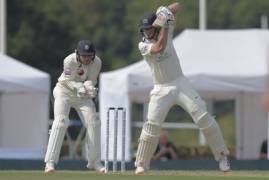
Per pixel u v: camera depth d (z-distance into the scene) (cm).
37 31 14738
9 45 14512
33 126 7725
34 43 14662
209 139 4278
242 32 7312
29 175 3738
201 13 8738
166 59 4188
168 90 4209
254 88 6988
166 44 4175
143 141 4278
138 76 6862
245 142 7675
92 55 4319
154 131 4259
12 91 7350
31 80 7106
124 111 4597
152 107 4238
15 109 7900
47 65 14712
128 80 6850
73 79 4378
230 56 7119
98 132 4425
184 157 7225
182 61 7069
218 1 19025
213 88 6969
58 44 14812
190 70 6994
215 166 6266
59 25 14875
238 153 7662
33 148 7381
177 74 4225
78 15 18075
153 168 6197
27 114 7838
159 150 6919
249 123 7662
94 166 4453
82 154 7319
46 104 7606
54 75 14675
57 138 4362
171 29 4191
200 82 6962
